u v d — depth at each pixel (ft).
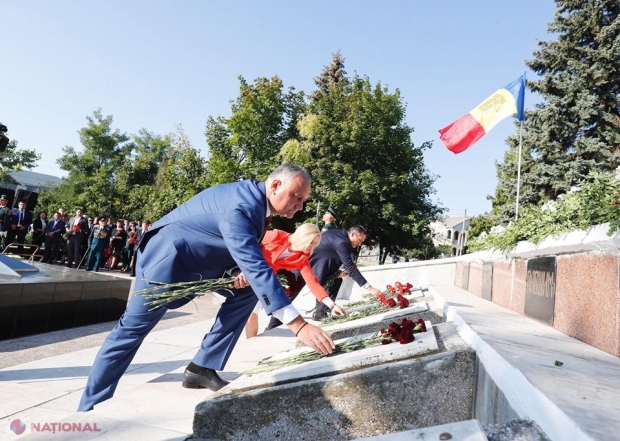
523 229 14.02
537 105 62.90
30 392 11.37
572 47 63.00
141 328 8.07
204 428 7.04
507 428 4.13
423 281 29.55
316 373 7.36
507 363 5.32
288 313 7.22
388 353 7.36
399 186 85.46
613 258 8.15
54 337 19.58
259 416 7.06
